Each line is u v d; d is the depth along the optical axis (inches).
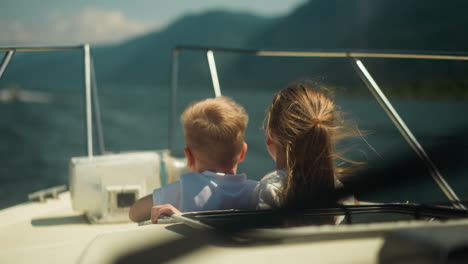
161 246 25.1
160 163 60.5
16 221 56.9
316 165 35.5
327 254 21.7
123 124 1018.7
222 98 42.9
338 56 66.0
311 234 23.3
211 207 38.6
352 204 35.3
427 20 5708.7
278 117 37.6
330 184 35.9
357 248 22.3
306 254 21.8
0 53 62.2
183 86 6968.5
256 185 41.7
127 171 58.7
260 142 461.4
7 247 46.9
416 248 18.9
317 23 7839.6
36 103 1969.7
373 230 23.2
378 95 61.6
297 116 36.0
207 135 39.8
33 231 52.9
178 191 39.9
